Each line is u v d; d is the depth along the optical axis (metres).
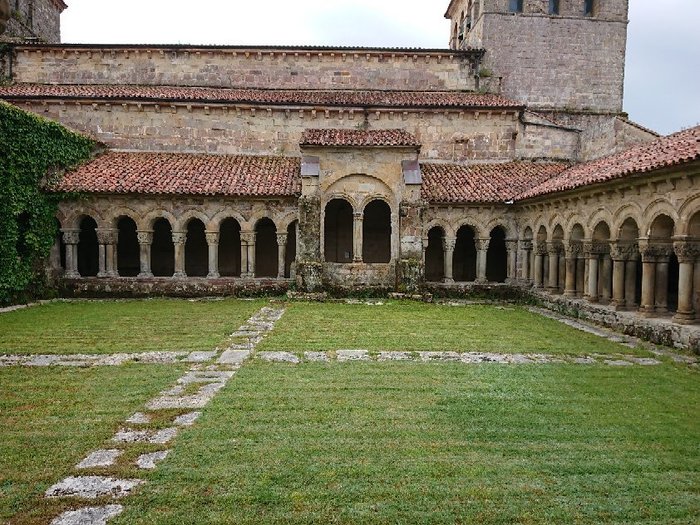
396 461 6.79
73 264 23.77
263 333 15.10
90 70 31.05
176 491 5.92
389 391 9.75
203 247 28.61
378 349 13.27
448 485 6.16
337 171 23.25
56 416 8.32
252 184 24.25
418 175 23.05
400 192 23.41
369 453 7.02
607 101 32.16
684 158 12.58
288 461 6.73
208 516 5.42
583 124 32.03
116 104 27.77
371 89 31.50
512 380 10.61
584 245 19.06
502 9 31.34
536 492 6.02
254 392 9.57
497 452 7.12
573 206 19.80
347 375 10.80
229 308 20.11
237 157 27.98
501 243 28.78
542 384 10.36
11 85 30.05
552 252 21.80
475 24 33.00
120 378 10.48
